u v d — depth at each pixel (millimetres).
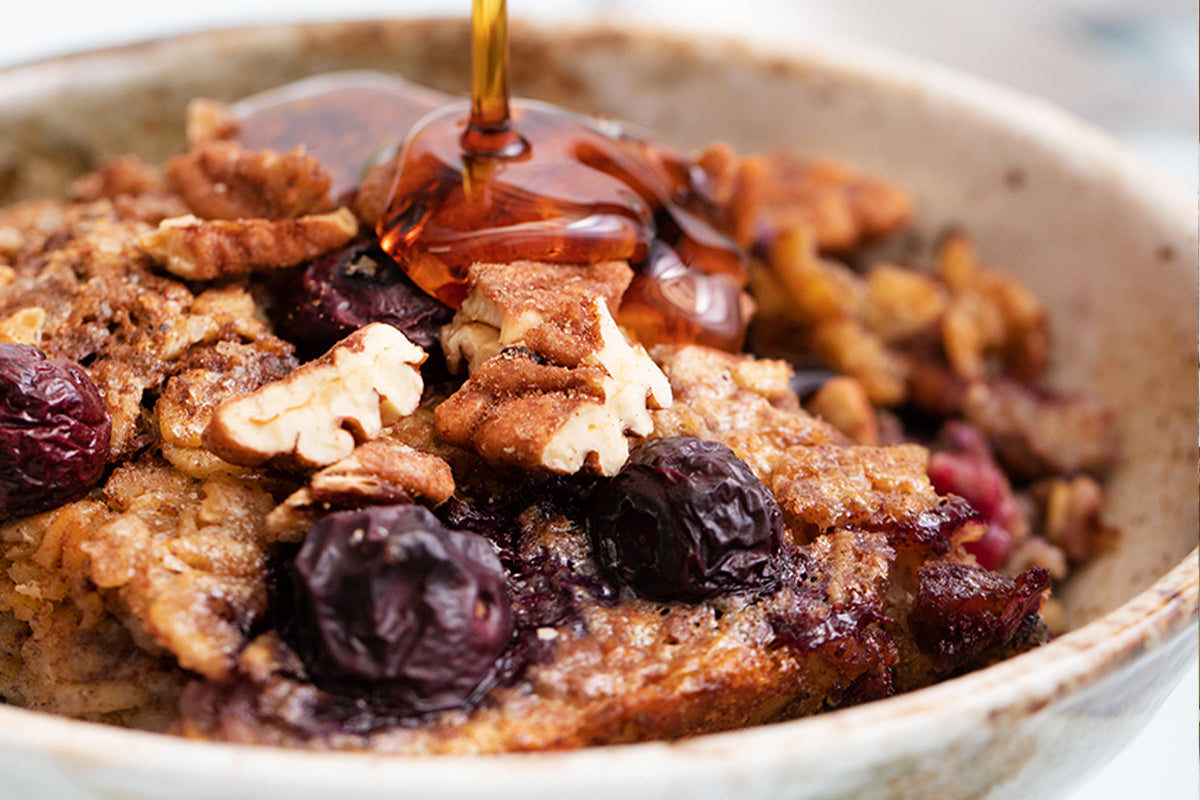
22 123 201
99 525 152
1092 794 175
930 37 338
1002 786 143
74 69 202
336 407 149
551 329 154
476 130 166
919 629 156
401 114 179
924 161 208
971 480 187
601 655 147
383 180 166
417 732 142
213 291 166
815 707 154
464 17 209
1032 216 202
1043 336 200
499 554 152
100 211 178
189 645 144
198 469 154
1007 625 156
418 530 142
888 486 161
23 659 157
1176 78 310
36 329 162
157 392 160
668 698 146
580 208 162
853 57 210
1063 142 199
